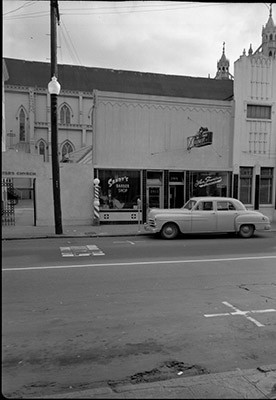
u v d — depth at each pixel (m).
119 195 16.89
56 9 13.24
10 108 47.19
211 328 4.62
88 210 16.62
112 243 11.87
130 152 16.88
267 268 8.12
